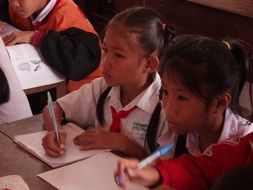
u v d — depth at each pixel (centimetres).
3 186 102
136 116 129
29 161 116
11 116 174
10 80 172
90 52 222
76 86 222
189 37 103
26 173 110
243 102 124
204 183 90
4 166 113
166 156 113
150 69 127
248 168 51
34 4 230
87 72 222
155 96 128
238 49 104
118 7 268
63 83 219
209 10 217
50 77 214
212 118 101
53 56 214
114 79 127
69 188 103
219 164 91
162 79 101
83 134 125
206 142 108
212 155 92
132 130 129
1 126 135
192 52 97
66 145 122
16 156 118
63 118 143
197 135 109
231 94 101
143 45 124
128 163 85
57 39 216
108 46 126
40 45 217
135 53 124
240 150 90
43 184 105
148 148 126
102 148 121
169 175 88
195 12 223
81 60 219
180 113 99
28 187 103
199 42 99
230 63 99
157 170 88
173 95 99
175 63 97
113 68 126
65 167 112
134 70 126
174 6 232
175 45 101
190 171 90
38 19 234
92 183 105
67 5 235
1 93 169
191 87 96
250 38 203
